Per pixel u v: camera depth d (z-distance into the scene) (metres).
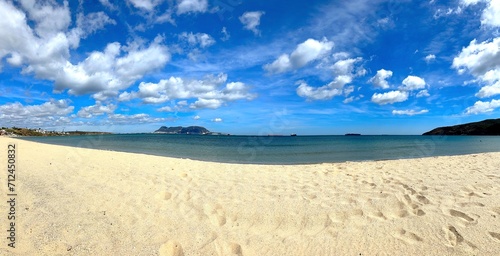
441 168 8.42
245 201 5.14
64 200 4.70
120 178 6.30
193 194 5.46
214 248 3.58
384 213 4.59
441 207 4.67
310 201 5.15
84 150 10.62
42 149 10.03
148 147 21.92
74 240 3.51
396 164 9.68
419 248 3.45
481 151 18.19
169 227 4.04
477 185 6.00
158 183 6.09
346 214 4.56
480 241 3.49
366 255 3.42
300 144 30.59
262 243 3.75
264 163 12.02
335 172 8.02
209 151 18.81
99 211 4.38
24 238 3.44
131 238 3.67
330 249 3.57
